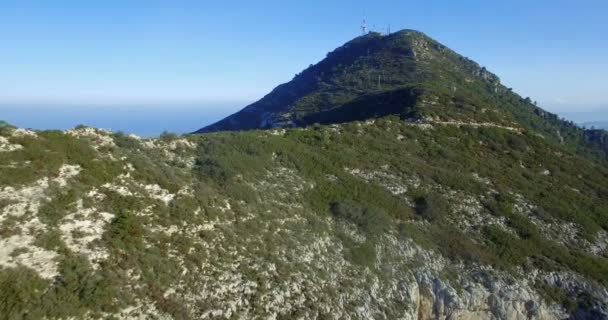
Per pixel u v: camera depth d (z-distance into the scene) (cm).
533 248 4488
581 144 12206
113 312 2294
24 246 2322
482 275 4041
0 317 1995
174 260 2758
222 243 3131
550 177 6369
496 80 15162
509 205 5106
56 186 2714
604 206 5812
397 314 3506
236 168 4222
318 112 11062
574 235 4962
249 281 2959
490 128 7331
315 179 4647
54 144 3011
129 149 3731
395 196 4756
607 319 3962
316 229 3884
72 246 2466
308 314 3023
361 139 5978
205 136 4809
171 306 2491
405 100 8456
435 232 4391
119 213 2816
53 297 2180
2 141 2812
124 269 2509
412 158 5797
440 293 3834
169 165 3834
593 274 4309
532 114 12669
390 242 4100
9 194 2511
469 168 5862
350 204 4347
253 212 3694
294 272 3281
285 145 5116
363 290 3531
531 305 3950
